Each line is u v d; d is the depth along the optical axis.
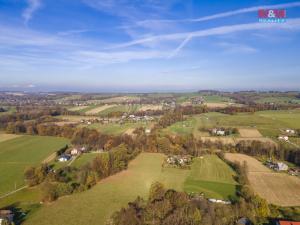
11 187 86.94
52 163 113.38
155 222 61.03
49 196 76.75
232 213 65.38
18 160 116.81
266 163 113.75
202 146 137.75
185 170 105.81
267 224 62.81
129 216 63.00
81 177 91.50
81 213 69.06
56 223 64.06
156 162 117.00
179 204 67.44
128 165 112.44
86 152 133.75
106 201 76.31
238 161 115.81
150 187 84.38
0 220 62.88
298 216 66.81
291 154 118.50
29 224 63.75
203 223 59.62
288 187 87.19
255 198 69.62
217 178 96.50
